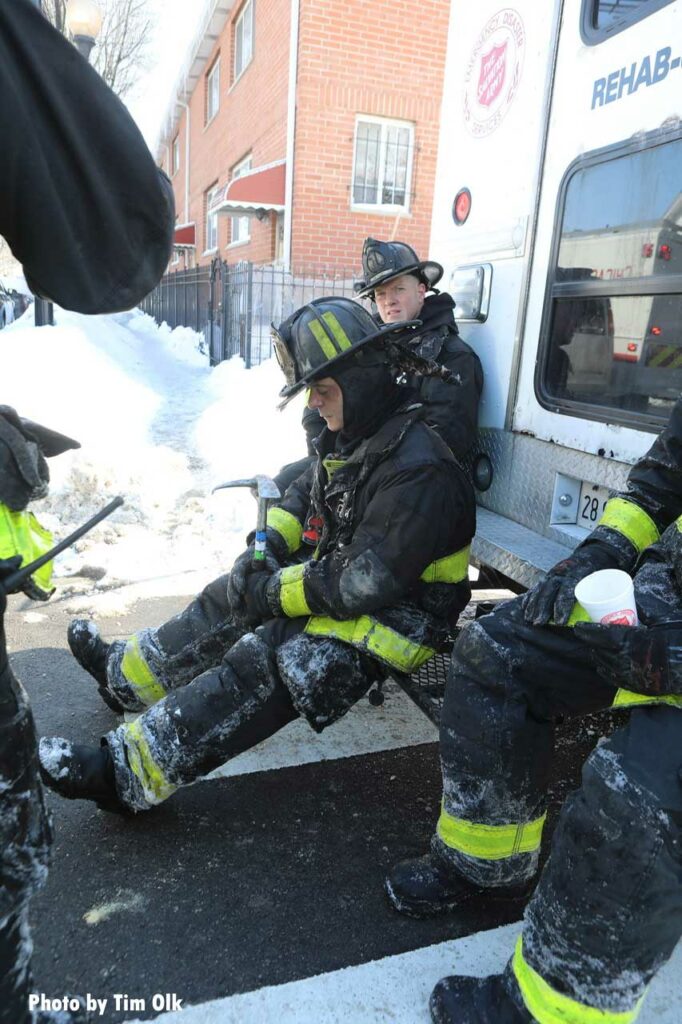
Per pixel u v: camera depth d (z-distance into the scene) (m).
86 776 2.17
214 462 6.56
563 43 2.72
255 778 2.62
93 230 1.17
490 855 1.93
